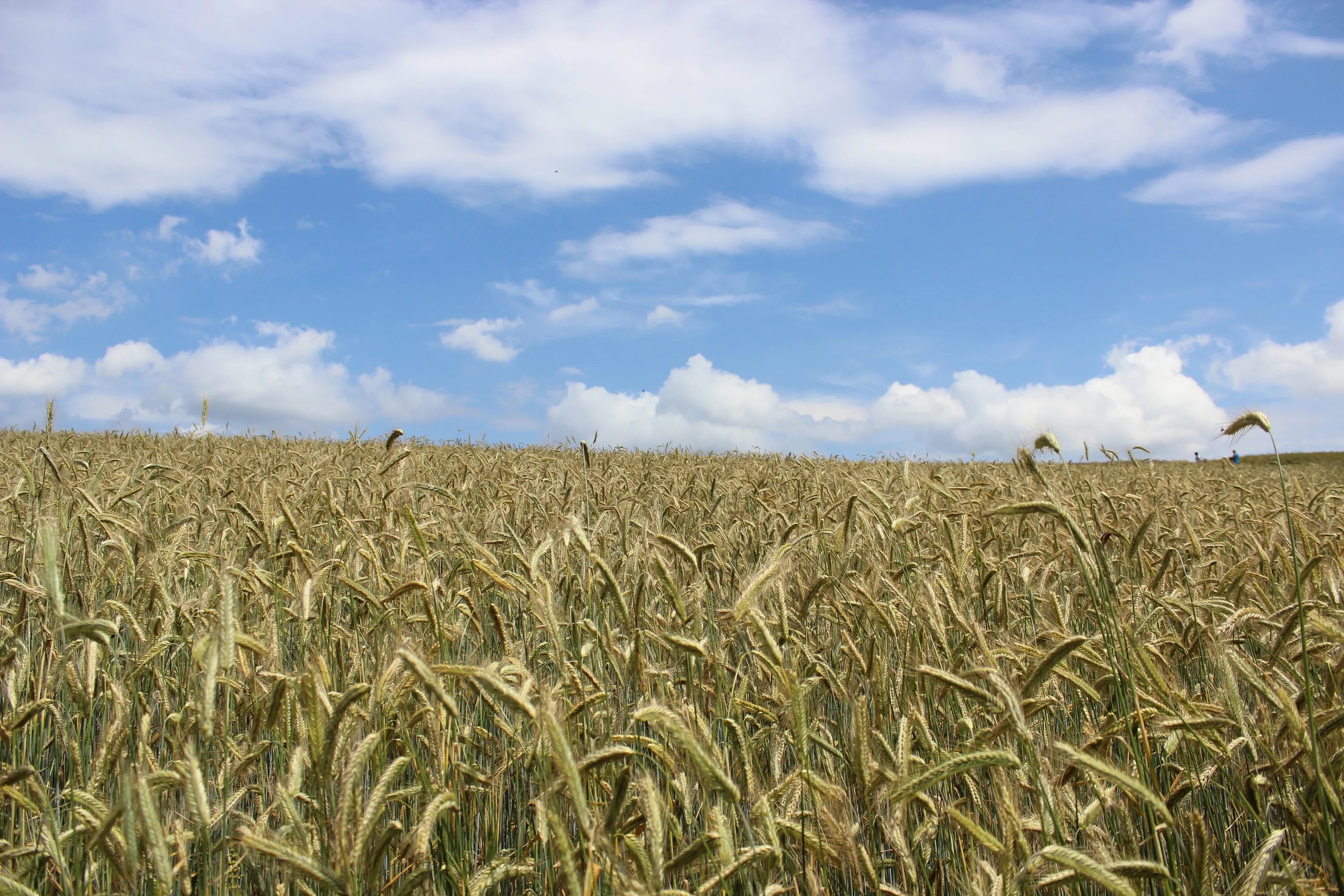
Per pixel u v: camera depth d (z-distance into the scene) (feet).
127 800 6.91
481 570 12.25
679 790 9.68
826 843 8.86
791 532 17.60
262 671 11.29
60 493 15.66
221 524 20.61
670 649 12.88
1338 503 29.07
